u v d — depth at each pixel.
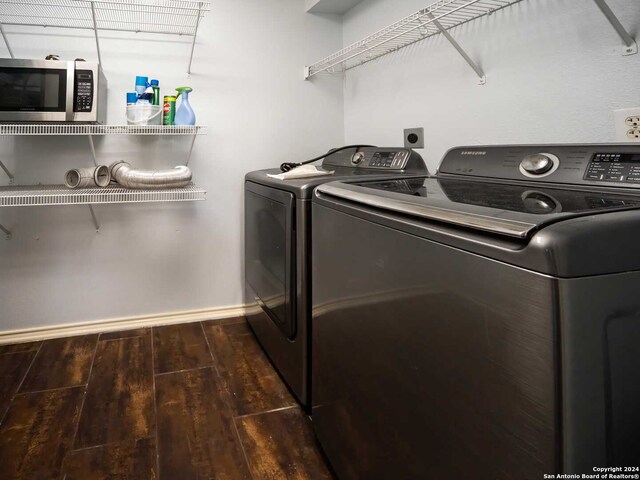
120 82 2.12
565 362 0.52
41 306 2.12
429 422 0.75
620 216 0.58
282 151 2.48
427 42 1.83
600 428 0.54
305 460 1.30
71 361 1.89
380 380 0.91
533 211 0.63
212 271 2.41
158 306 2.33
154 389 1.67
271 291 1.76
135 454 1.31
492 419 0.61
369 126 2.33
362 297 0.97
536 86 1.31
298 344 1.50
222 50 2.30
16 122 1.73
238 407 1.56
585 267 0.52
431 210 0.74
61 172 2.07
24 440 1.36
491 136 1.50
